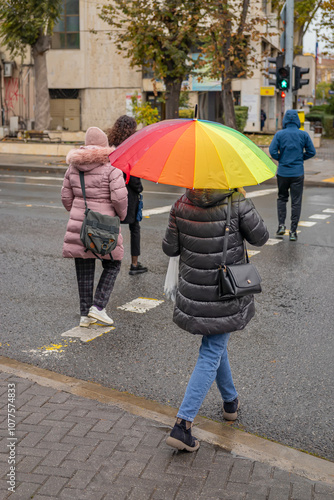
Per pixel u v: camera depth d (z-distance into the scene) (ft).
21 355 16.11
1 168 72.49
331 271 25.31
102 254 17.11
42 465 10.05
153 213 39.75
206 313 11.14
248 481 9.87
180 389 14.12
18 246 29.68
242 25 77.20
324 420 12.73
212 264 11.05
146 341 17.25
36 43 91.97
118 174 17.20
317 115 145.89
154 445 10.91
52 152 87.15
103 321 18.29
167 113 84.33
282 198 32.19
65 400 12.63
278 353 16.42
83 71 123.85
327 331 18.17
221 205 10.95
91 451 10.56
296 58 141.49
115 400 12.80
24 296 21.61
